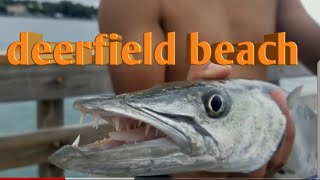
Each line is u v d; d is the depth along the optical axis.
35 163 0.36
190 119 0.27
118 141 0.25
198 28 0.34
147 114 0.26
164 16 0.34
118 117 0.25
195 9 0.34
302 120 0.31
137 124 0.26
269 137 0.29
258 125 0.29
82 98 0.25
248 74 0.33
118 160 0.24
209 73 0.29
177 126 0.26
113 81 0.33
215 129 0.27
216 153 0.27
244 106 0.29
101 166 0.24
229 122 0.28
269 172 0.31
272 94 0.30
